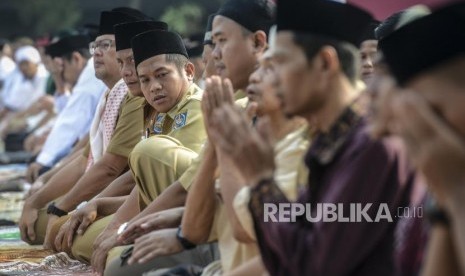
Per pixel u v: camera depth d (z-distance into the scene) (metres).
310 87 3.83
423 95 2.97
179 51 6.61
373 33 5.95
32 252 7.59
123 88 7.54
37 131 14.95
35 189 9.12
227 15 5.63
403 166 3.62
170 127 6.61
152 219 5.43
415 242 3.66
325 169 3.79
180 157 5.91
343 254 3.62
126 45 7.15
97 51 8.02
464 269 2.90
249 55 5.62
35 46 19.89
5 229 9.20
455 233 2.88
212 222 5.02
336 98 3.83
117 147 7.22
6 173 13.73
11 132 17.55
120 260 5.47
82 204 7.40
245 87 5.70
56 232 7.41
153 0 27.53
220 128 3.77
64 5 30.41
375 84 3.44
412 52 3.04
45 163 10.13
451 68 3.00
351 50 3.86
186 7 26.55
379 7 6.96
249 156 3.74
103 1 30.08
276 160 4.38
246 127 3.75
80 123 9.92
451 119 2.91
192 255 5.36
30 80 17.95
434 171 2.84
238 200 4.37
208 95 4.59
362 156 3.62
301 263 3.66
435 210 3.02
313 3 3.81
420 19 3.05
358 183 3.61
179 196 5.60
